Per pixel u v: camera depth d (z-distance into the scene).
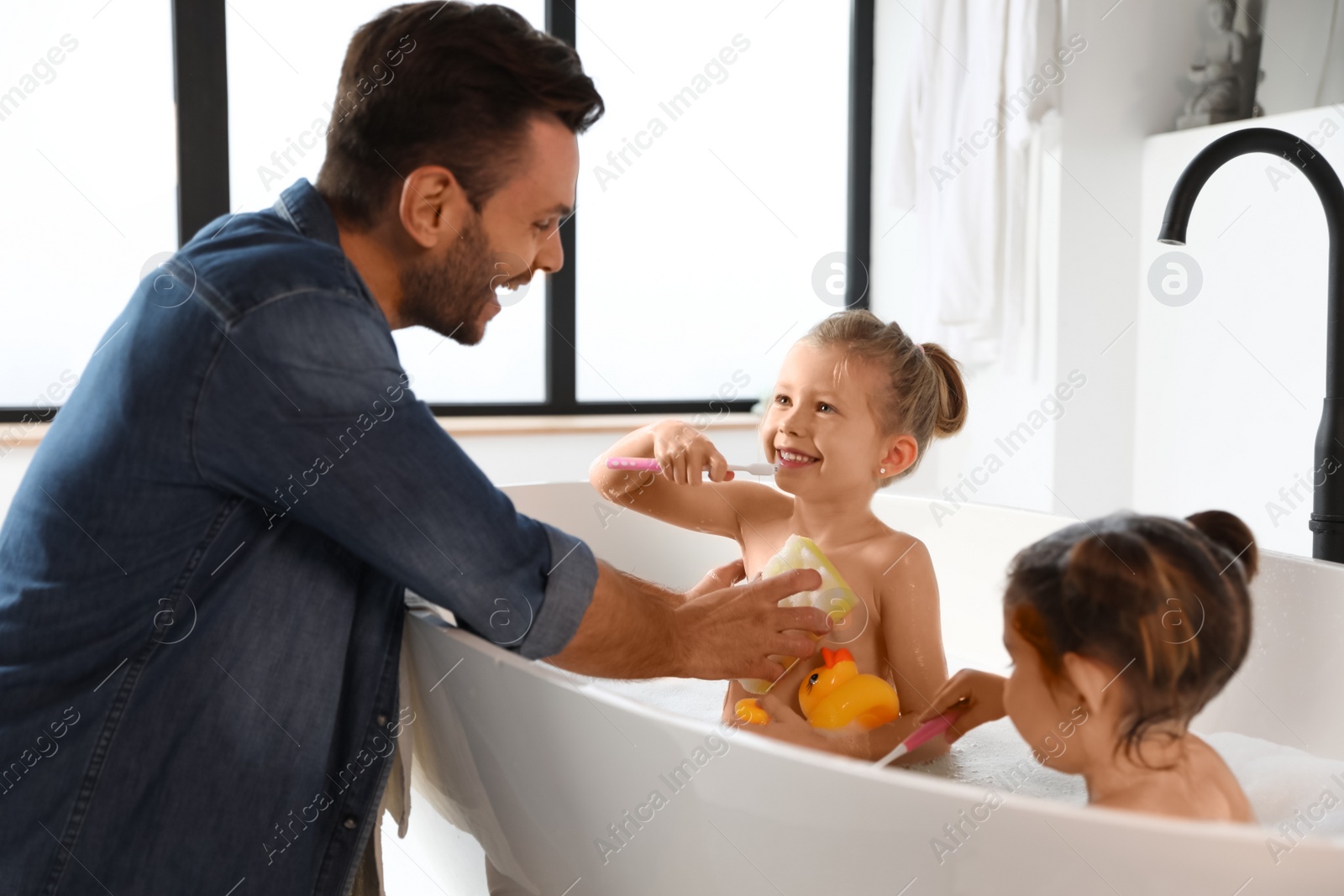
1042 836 0.58
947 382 1.25
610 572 0.85
